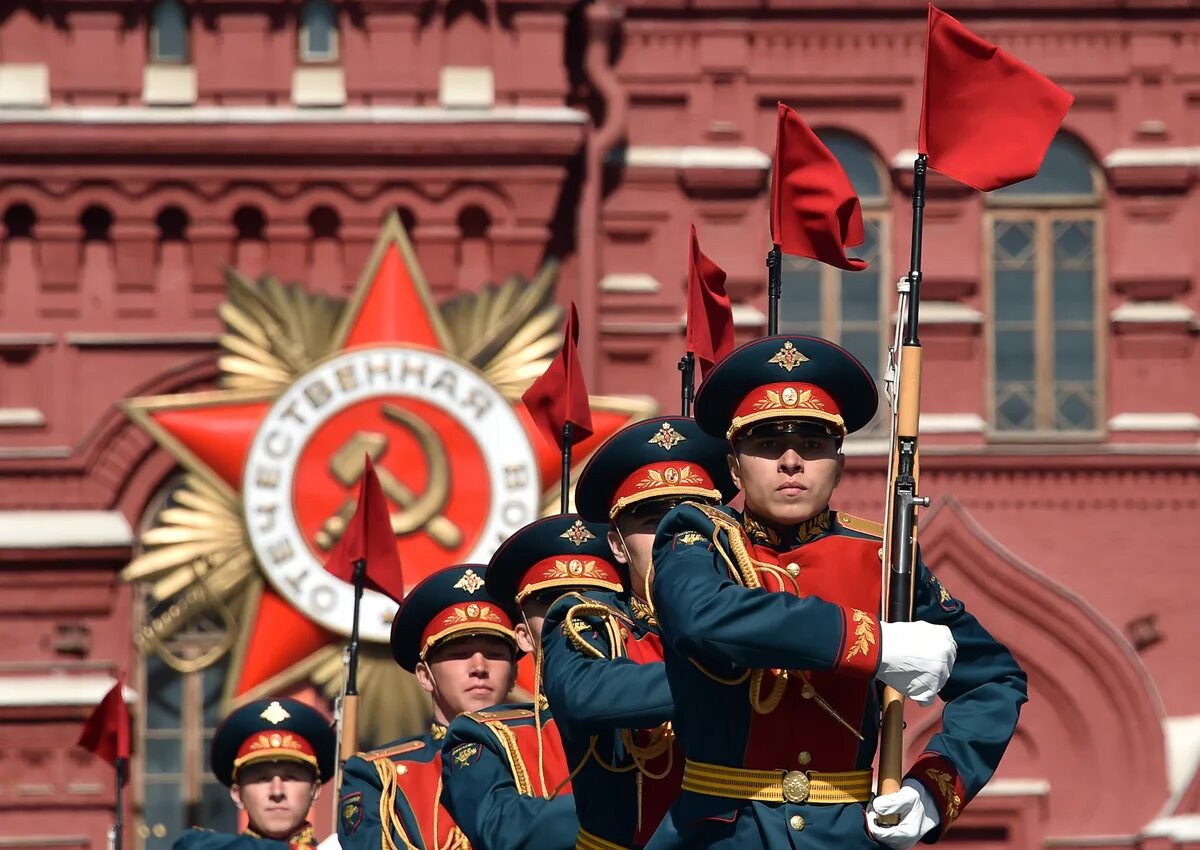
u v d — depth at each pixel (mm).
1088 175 58781
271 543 54438
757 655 16406
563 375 28875
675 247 57750
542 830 22547
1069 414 57938
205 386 56750
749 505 18000
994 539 56719
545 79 57062
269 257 56594
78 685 55531
